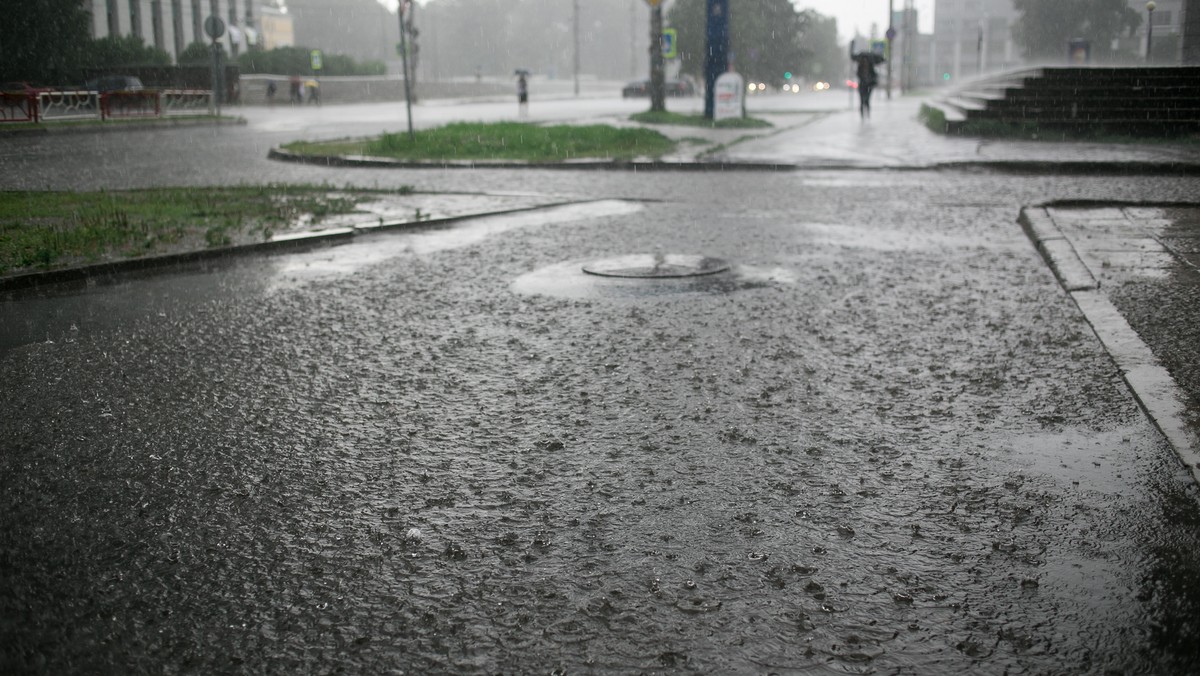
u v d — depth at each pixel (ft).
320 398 15.96
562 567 10.32
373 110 155.22
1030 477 12.56
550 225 34.73
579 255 28.68
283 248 30.25
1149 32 164.45
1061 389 16.10
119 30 217.97
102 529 11.21
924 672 8.41
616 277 25.35
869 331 19.90
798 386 16.42
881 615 9.34
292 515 11.59
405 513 11.66
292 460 13.30
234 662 8.62
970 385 16.39
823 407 15.38
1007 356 18.04
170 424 14.71
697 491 12.25
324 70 227.40
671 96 228.22
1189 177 50.29
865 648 8.79
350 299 23.17
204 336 19.88
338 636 9.04
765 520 11.42
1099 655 8.62
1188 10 97.09
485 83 329.72
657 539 10.94
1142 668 8.41
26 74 169.37
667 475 12.75
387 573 10.21
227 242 29.84
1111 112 77.05
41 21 169.58
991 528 11.15
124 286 24.76
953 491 12.17
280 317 21.43
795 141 74.38
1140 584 9.84
